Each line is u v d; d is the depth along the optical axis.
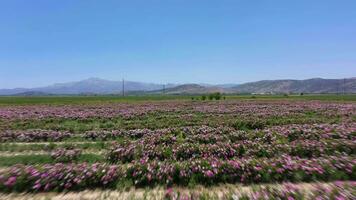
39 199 7.58
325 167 8.84
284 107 40.44
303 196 6.81
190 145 12.33
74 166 9.16
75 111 37.91
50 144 14.21
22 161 11.09
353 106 40.06
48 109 43.12
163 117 28.48
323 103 51.28
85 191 8.10
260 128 19.77
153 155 11.64
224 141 14.38
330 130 15.05
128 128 20.56
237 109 37.69
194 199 7.04
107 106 50.81
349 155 10.87
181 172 8.73
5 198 7.63
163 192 7.92
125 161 11.44
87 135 17.36
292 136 14.77
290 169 8.71
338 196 6.68
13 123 24.27
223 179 8.62
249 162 9.27
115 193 7.93
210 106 46.38
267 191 7.27
